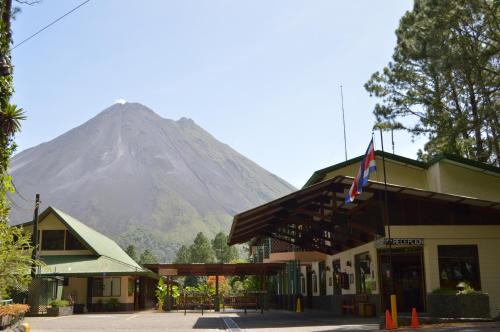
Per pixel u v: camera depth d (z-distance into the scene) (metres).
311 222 25.22
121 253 48.84
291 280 35.84
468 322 16.75
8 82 13.25
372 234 21.70
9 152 13.23
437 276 20.75
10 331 13.14
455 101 34.31
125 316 29.84
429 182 27.81
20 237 13.91
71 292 38.03
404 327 15.66
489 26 27.44
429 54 27.73
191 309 42.53
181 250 162.50
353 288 25.89
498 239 21.17
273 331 16.86
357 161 28.36
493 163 35.47
